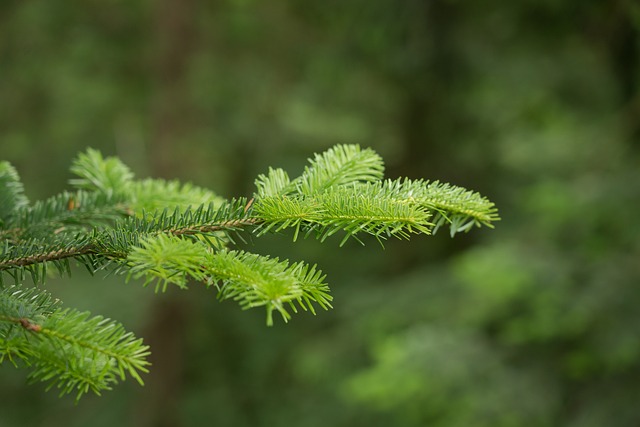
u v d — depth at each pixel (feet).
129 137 28.53
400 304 19.49
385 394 15.02
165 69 26.53
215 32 27.99
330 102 27.86
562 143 23.85
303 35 26.89
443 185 3.65
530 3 14.84
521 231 16.65
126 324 26.48
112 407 28.76
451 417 14.35
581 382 14.34
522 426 13.76
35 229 4.23
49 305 3.21
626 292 13.76
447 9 17.22
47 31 27.71
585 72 18.90
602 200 14.44
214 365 30.50
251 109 28.14
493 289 14.29
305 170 3.84
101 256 3.35
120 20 28.07
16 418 29.09
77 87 28.04
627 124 15.25
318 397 25.29
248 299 2.75
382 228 3.30
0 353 3.00
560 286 13.97
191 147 26.04
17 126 28.25
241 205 3.45
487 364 14.82
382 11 17.03
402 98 25.53
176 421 27.61
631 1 12.07
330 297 2.94
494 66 19.30
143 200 4.67
